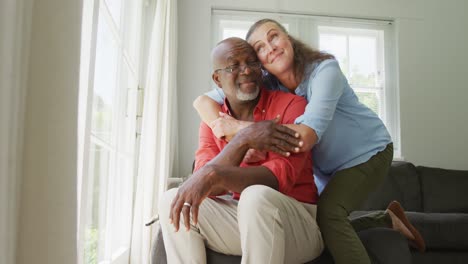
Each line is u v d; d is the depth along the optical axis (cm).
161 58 234
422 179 303
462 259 230
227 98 154
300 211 118
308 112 133
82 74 108
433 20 368
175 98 302
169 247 124
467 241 231
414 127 353
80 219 105
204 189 111
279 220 108
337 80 141
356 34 369
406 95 356
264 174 118
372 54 369
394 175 298
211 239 125
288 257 118
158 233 136
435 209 291
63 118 53
